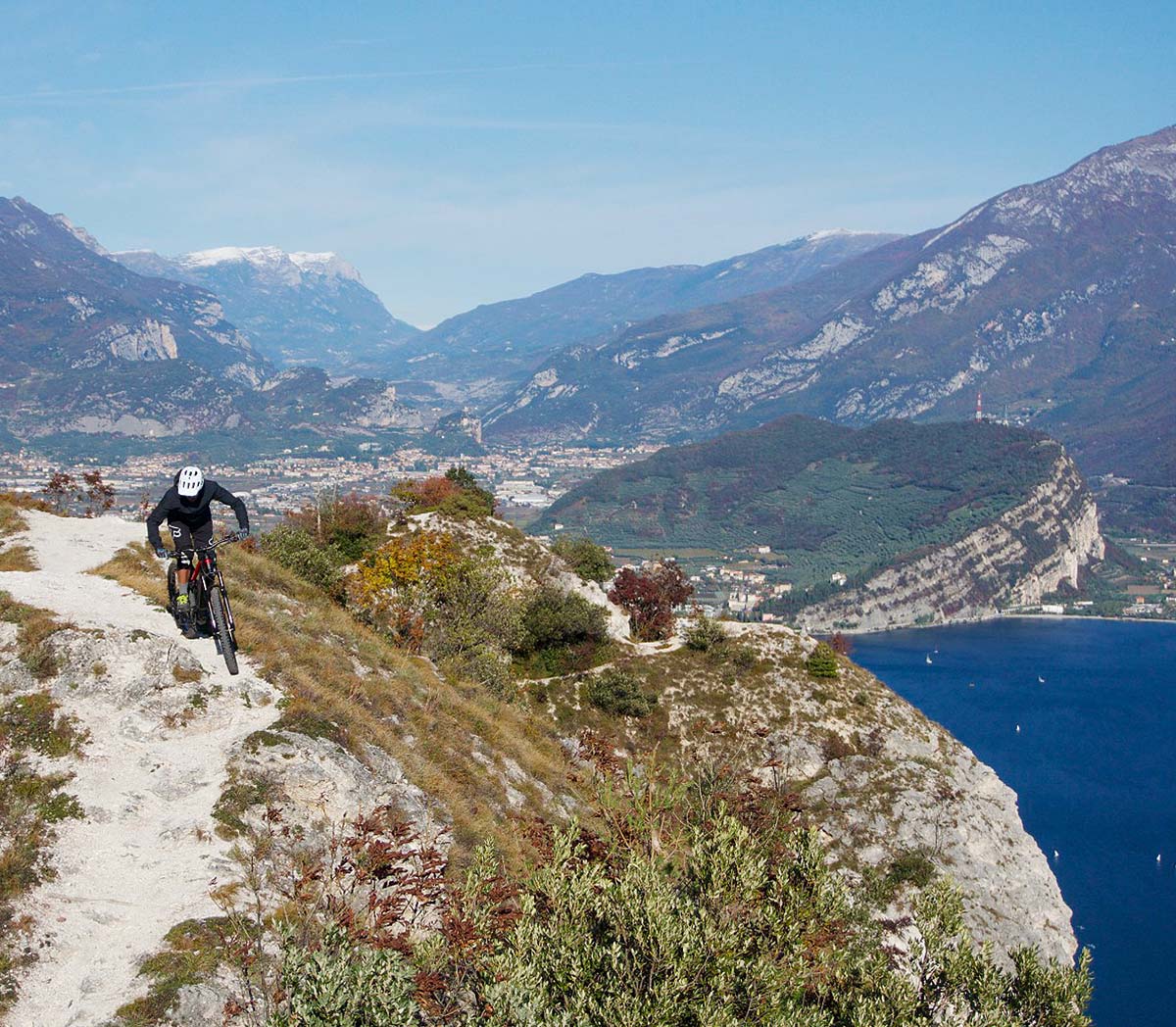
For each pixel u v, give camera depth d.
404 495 72.69
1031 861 57.03
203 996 9.24
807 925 13.02
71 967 9.43
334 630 23.59
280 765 13.78
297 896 10.45
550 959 10.66
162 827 11.96
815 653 65.75
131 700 14.14
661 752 55.06
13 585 16.67
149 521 14.43
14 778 12.04
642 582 75.75
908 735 61.12
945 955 14.66
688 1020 10.50
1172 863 111.62
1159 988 83.44
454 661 36.06
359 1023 8.50
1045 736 167.25
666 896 11.29
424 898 11.15
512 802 19.84
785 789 20.62
